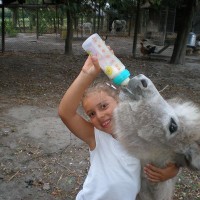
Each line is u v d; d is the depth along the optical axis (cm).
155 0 1373
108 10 2459
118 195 161
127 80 149
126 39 2261
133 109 133
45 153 453
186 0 1294
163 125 130
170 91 870
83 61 1222
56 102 707
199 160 139
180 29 1291
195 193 367
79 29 2441
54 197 357
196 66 1280
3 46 1380
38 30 2214
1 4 1337
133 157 152
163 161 146
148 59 1388
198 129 138
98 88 164
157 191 162
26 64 1106
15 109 640
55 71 1026
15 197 354
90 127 176
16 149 461
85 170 411
